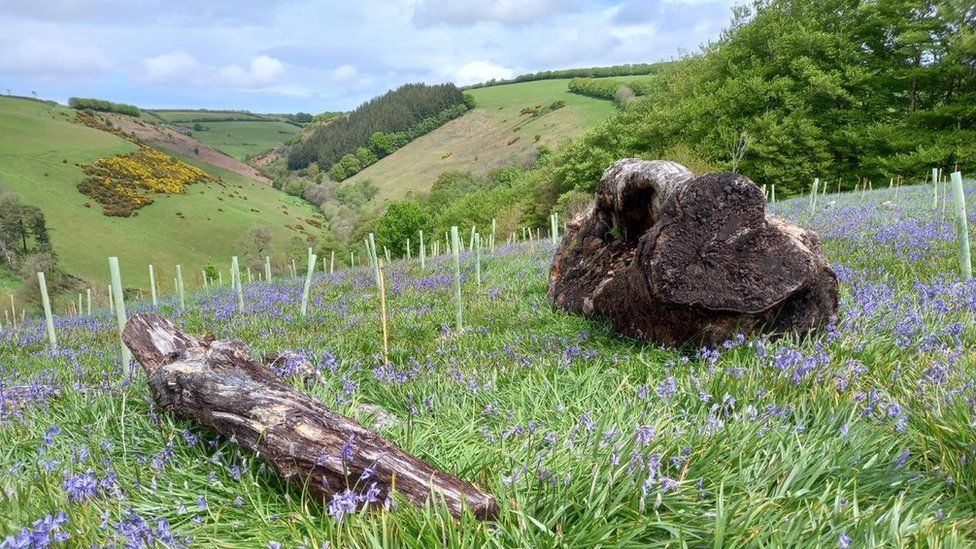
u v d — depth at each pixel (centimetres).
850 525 242
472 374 491
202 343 424
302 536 246
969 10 3506
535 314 732
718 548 226
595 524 250
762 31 4178
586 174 4959
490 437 356
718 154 4112
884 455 302
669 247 463
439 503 255
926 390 362
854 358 432
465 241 5025
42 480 303
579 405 403
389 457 274
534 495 274
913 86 3841
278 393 314
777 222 536
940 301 537
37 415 430
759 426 330
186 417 349
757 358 424
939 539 231
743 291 459
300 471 277
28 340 1117
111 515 277
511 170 10662
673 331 492
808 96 3853
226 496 296
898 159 3525
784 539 233
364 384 509
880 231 1040
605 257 688
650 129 4603
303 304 959
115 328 1184
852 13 3950
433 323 793
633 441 303
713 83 4466
